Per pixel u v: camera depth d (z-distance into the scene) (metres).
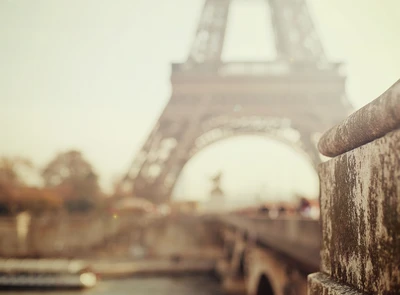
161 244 77.38
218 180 102.12
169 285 55.28
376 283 2.94
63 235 72.94
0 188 81.06
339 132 3.54
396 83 2.66
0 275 50.41
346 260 3.48
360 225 3.22
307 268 14.04
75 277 50.38
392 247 2.72
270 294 29.91
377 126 2.87
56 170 89.44
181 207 102.75
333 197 3.80
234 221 45.31
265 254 25.58
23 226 69.44
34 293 47.78
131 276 60.19
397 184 2.67
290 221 18.53
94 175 90.75
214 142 77.31
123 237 76.31
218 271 59.75
